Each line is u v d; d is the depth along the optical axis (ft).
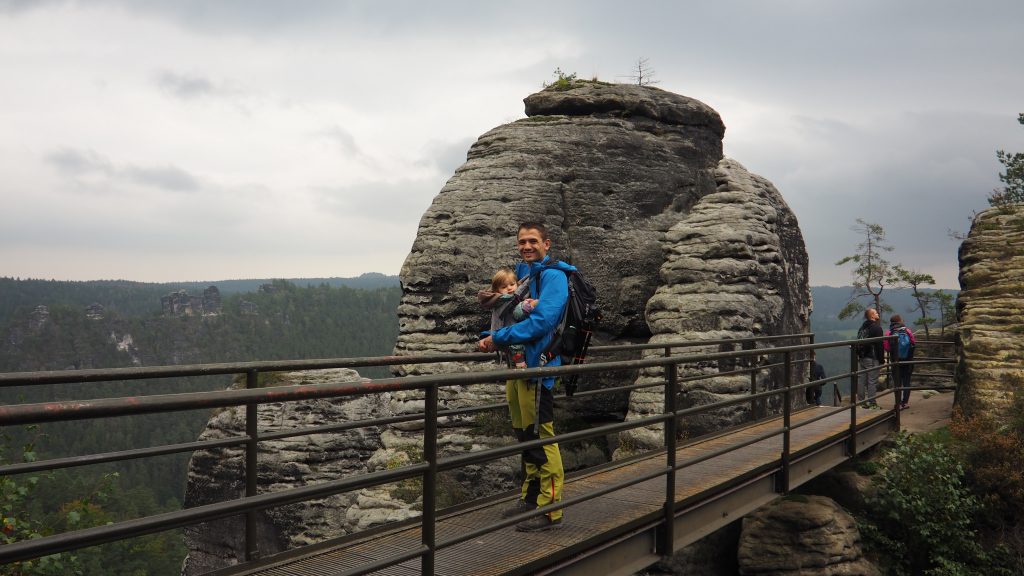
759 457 29.17
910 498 37.45
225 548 60.34
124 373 15.89
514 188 52.75
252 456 17.28
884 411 41.96
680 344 33.91
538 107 58.80
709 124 61.41
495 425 48.01
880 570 36.14
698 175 59.06
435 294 50.90
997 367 45.80
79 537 8.83
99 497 25.79
